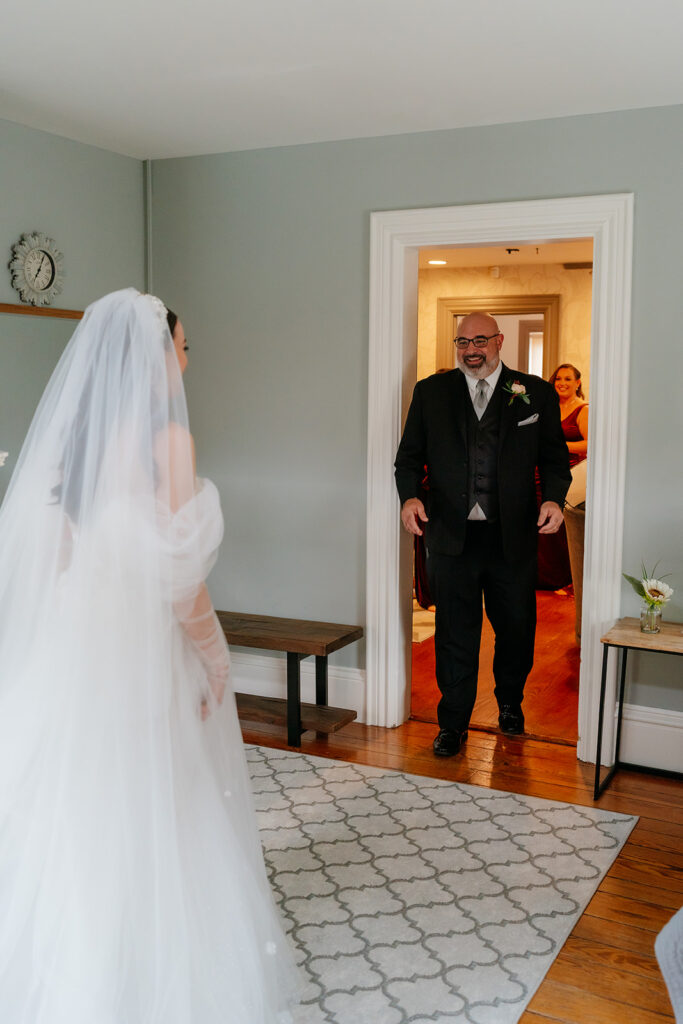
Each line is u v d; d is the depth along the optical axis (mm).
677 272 3643
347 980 2408
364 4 2689
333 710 4285
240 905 1958
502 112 3730
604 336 3748
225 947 1913
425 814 3410
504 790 3639
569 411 7750
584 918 2723
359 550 4363
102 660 1837
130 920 1794
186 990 1796
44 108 3721
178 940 1809
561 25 2826
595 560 3838
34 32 2934
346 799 3533
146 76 3344
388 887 2885
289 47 3041
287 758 3955
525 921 2699
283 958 2203
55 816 1812
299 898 2812
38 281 4023
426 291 8703
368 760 3941
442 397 3973
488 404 3926
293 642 4023
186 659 2014
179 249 4613
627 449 3771
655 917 2727
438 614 4035
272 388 4480
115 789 1816
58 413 1914
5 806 1862
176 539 1895
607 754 3885
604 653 3455
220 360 4590
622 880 2947
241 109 3734
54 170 4109
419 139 4043
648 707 3838
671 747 3799
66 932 1777
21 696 1894
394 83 3393
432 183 4039
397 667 4336
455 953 2535
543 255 7781
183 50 3084
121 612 1847
